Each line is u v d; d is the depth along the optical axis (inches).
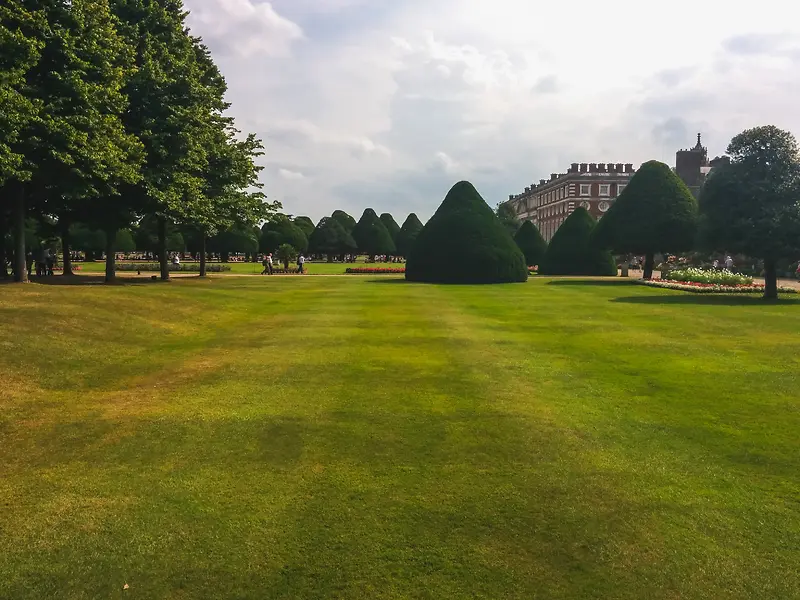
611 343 491.8
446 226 1380.4
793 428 271.6
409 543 172.6
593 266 1756.9
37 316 496.1
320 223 3508.9
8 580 155.4
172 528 180.5
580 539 175.2
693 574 158.2
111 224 993.5
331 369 386.6
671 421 281.7
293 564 162.6
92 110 767.7
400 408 300.0
